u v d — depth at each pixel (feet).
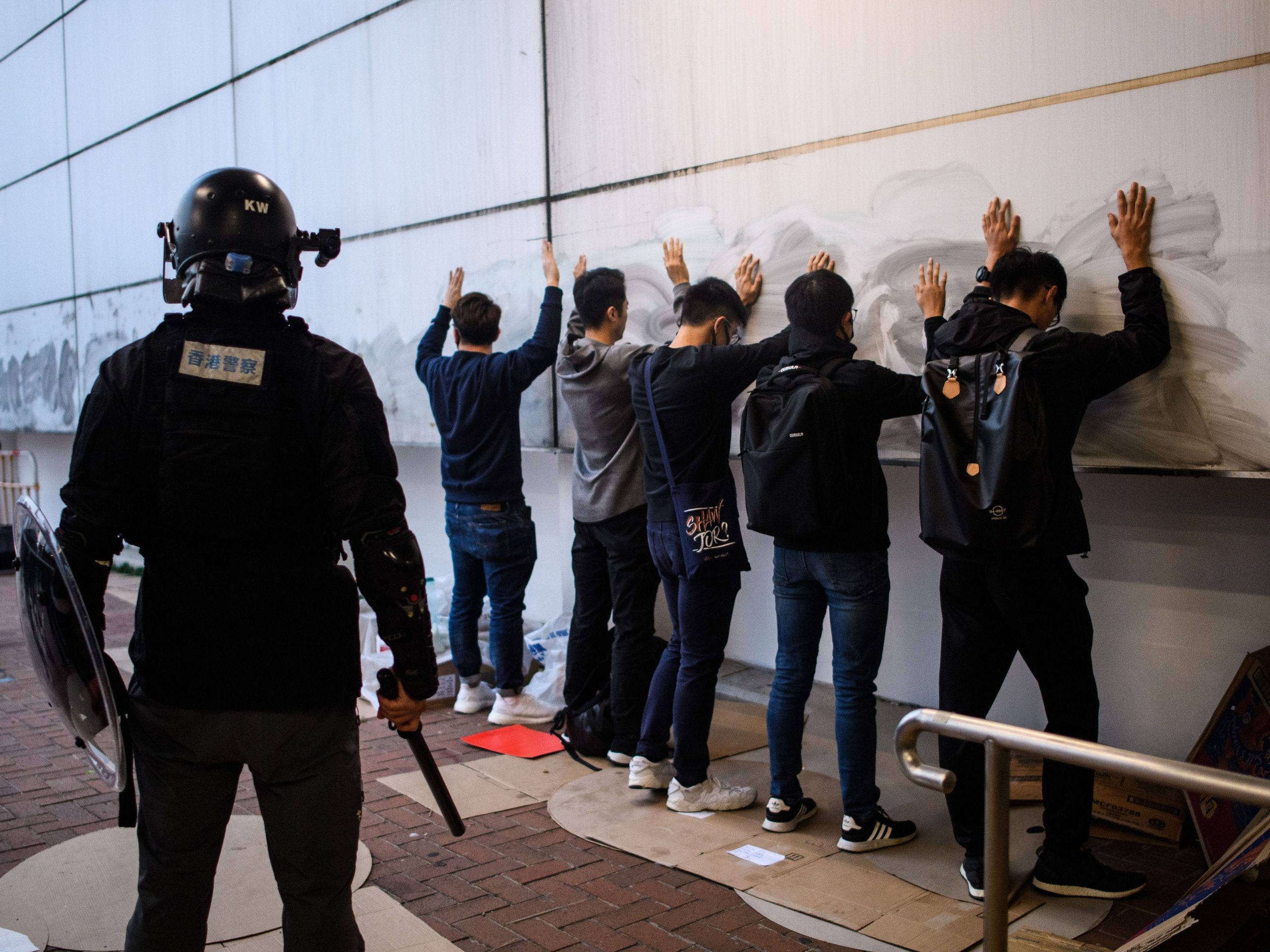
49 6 29.27
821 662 15.19
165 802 5.88
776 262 13.01
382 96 19.08
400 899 9.09
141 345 5.95
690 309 10.97
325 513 6.01
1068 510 8.36
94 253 28.09
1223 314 9.37
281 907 8.87
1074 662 8.59
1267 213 9.07
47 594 5.79
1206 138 9.39
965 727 5.78
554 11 15.67
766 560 15.61
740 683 15.30
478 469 13.97
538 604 19.20
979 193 11.00
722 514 10.37
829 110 12.30
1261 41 9.04
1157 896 8.81
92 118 27.68
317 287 21.21
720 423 10.49
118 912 8.74
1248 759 9.05
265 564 5.79
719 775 12.01
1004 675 9.07
